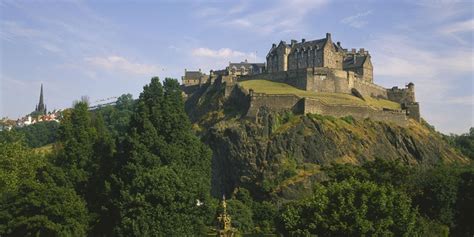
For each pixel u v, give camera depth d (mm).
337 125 182250
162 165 91750
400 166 93750
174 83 104812
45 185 83188
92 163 98000
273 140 172250
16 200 80625
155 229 76875
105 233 86625
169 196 78812
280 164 164750
